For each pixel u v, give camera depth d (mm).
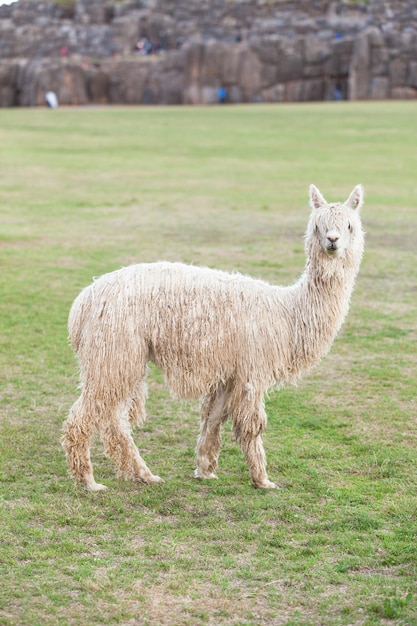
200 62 66688
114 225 19422
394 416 8312
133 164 31422
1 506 6180
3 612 4785
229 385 6570
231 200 23359
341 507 6234
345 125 45031
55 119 51625
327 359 10320
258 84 66250
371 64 64188
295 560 5441
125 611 4805
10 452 7277
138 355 6324
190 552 5531
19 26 95375
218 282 6500
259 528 5887
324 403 8742
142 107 64562
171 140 39719
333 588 5105
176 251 16281
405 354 10492
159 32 84688
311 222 6539
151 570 5281
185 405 8781
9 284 13602
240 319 6406
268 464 7105
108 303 6312
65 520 5949
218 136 41219
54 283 13703
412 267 15430
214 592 5016
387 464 7070
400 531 5824
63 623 4680
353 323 11875
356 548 5562
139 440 7742
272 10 84812
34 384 9258
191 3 88812
